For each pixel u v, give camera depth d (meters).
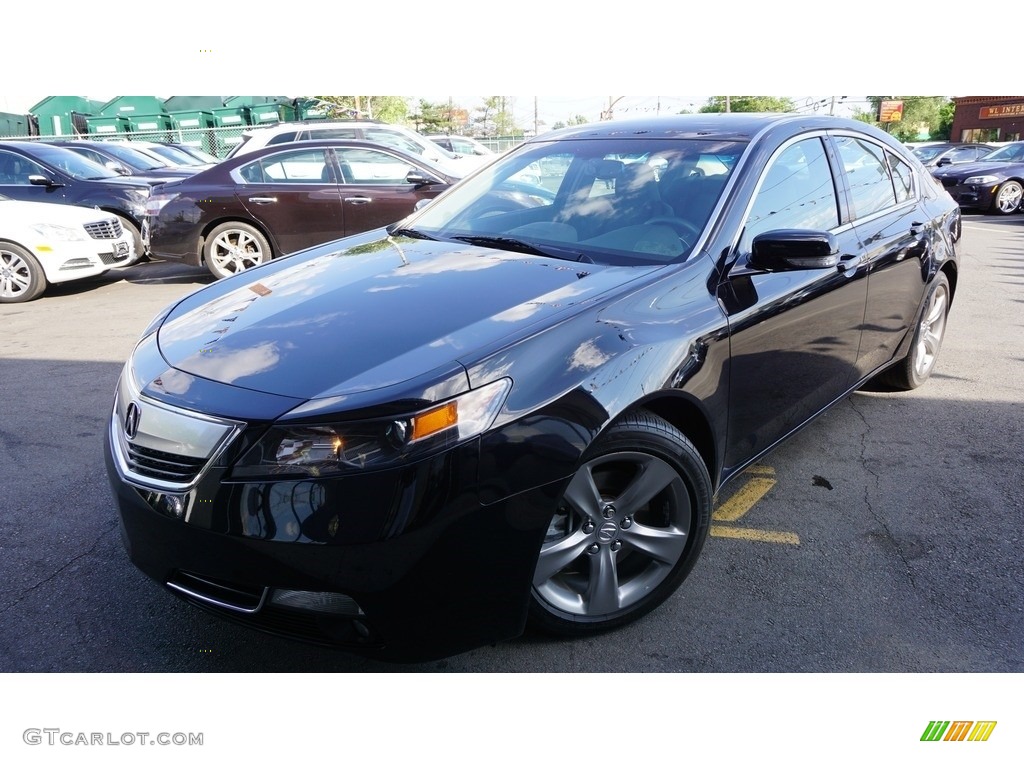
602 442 2.27
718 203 2.89
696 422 2.60
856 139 3.82
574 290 2.50
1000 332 6.06
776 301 2.87
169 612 2.66
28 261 7.91
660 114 3.88
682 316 2.52
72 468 3.76
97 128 22.78
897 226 3.87
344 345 2.22
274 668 2.42
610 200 3.14
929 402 4.50
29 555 3.00
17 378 5.18
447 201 3.69
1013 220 14.67
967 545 3.03
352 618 2.02
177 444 2.07
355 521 1.93
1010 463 3.71
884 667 2.41
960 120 36.38
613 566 2.46
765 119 3.42
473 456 2.00
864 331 3.61
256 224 8.18
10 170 9.89
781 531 3.14
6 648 2.48
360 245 3.33
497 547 2.07
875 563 2.92
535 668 2.41
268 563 1.97
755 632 2.55
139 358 2.46
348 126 10.67
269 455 1.96
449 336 2.21
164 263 10.68
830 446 3.91
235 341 2.34
